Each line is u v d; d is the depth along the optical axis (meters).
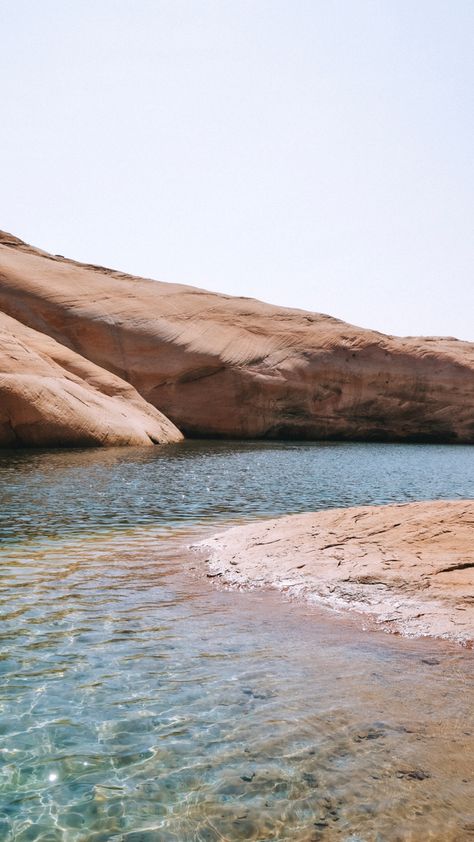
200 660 5.61
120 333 43.22
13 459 22.30
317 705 4.77
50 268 45.19
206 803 3.67
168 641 6.06
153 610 7.01
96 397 31.44
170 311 46.12
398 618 6.71
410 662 5.63
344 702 4.82
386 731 4.40
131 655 5.69
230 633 6.32
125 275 50.50
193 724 4.49
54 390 27.92
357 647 5.99
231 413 45.16
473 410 51.56
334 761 4.04
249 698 4.88
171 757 4.10
